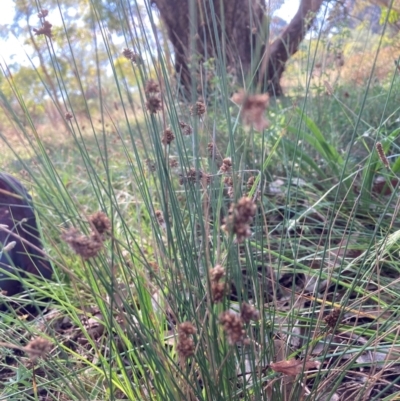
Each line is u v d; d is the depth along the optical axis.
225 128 0.61
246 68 0.72
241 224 0.17
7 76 0.29
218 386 0.24
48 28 0.29
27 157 0.98
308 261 0.44
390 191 0.53
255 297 0.28
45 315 0.44
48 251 0.49
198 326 0.25
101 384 0.34
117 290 0.24
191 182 0.29
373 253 0.38
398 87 0.65
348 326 0.33
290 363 0.25
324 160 0.59
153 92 0.24
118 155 0.84
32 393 0.35
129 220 0.56
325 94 0.68
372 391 0.31
